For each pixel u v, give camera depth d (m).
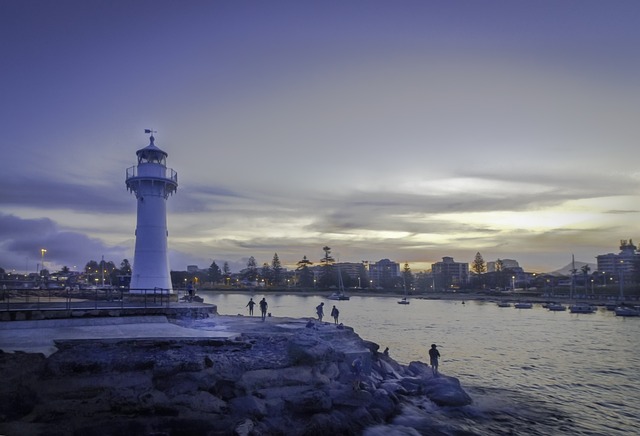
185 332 25.11
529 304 127.69
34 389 17.30
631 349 50.09
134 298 36.59
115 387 18.09
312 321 35.31
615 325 78.62
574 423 23.80
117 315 27.95
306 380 21.56
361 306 136.38
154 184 41.03
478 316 97.75
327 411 20.20
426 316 96.44
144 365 19.05
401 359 42.03
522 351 48.12
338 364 24.98
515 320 88.06
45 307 27.48
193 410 18.23
